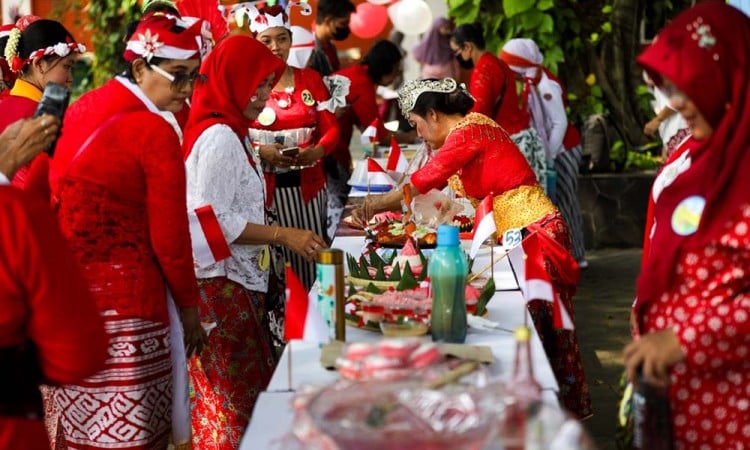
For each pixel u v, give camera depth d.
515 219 4.27
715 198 2.35
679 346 2.34
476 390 2.12
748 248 2.32
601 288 7.50
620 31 9.49
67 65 4.08
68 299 2.33
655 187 2.79
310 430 2.09
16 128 2.63
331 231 7.21
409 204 4.26
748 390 2.39
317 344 2.96
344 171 7.32
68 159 3.12
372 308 3.03
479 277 3.74
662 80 2.45
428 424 1.96
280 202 5.44
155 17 3.22
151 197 3.12
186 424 3.38
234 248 3.80
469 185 4.40
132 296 3.14
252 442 2.27
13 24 4.66
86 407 3.20
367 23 9.66
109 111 3.15
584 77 9.50
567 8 9.34
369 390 2.11
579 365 4.28
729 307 2.33
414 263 3.58
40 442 2.42
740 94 2.31
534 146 7.14
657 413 2.38
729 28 2.31
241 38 3.84
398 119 9.12
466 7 9.06
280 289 4.33
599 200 8.80
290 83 5.49
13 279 2.27
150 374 3.22
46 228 2.32
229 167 3.73
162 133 3.11
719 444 2.42
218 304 3.78
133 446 3.21
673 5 9.85
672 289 2.45
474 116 4.35
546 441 2.02
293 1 5.75
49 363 2.37
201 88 3.82
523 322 3.15
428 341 2.90
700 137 2.41
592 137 8.95
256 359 3.88
